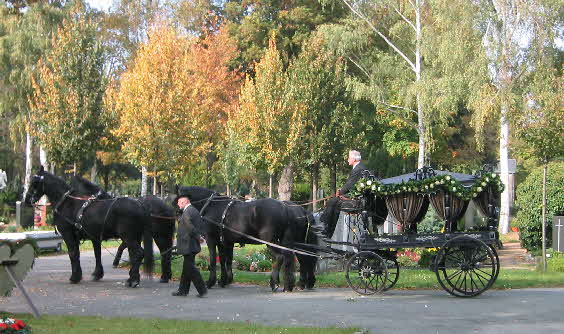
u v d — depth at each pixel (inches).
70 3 1715.1
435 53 1375.5
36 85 1446.9
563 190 934.4
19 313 459.8
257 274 705.6
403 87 1488.7
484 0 1280.8
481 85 1250.0
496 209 570.9
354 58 1806.1
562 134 784.3
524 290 609.0
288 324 433.1
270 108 1545.3
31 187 640.4
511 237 1295.5
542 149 792.9
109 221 621.0
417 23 1531.7
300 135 1555.1
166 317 455.5
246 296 562.9
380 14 1651.1
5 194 1835.6
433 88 1352.1
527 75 1240.2
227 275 629.6
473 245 558.6
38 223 1288.1
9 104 1635.1
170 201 687.1
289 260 589.9
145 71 1396.4
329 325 430.3
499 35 1266.0
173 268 741.9
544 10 1214.9
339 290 609.0
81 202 635.5
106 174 2345.0
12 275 431.8
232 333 387.9
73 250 640.4
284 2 1985.7
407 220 575.2
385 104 1589.6
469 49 1275.8
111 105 1456.7
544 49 1222.9
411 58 1733.5
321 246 618.8
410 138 1915.6
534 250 961.5
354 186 586.6
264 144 1567.4
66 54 1450.5
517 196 992.2
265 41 1935.3
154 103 1374.3
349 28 1621.6
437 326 428.8
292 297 558.3
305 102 1563.7
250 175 2001.7
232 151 1686.8
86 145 1451.8
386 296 565.9
